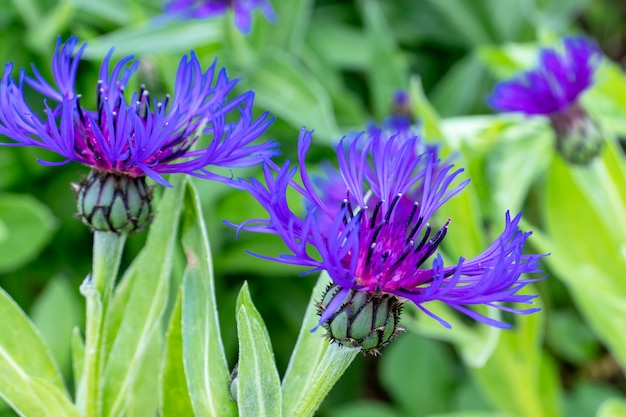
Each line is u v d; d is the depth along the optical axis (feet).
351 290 1.09
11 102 1.13
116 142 1.12
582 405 1.82
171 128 1.12
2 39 1.91
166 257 1.24
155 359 1.30
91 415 1.21
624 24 2.71
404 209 1.19
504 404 1.59
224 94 1.16
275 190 1.06
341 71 2.37
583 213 1.65
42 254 1.88
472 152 1.70
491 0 2.36
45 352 1.24
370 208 1.43
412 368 1.85
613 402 1.53
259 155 1.13
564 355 2.00
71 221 1.89
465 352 1.52
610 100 1.76
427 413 1.81
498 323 1.05
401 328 1.11
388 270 1.09
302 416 1.13
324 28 2.25
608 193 1.60
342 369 1.12
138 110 1.18
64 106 1.11
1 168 1.81
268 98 1.76
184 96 1.17
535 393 1.58
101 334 1.20
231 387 1.18
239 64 1.80
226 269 1.76
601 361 2.02
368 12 2.04
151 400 1.30
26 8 1.92
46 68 1.93
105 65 1.20
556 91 1.55
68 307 1.66
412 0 2.44
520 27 2.36
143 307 1.25
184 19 1.72
